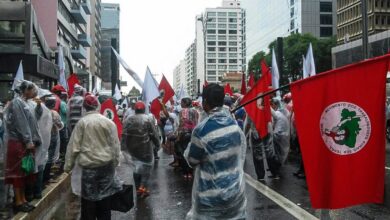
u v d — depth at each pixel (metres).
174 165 13.01
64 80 19.11
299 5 115.12
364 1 18.03
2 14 31.95
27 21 32.19
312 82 3.69
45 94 9.24
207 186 3.89
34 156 6.96
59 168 11.08
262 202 8.30
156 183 10.51
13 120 6.74
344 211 7.62
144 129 8.70
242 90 16.61
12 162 6.82
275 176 10.98
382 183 3.60
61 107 11.36
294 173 11.59
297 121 3.71
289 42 80.12
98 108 5.97
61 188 9.45
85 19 87.12
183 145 10.98
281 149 10.92
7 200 7.72
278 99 11.25
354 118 3.61
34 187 7.71
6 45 32.03
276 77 16.88
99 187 5.75
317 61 76.75
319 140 3.67
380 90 3.57
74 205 8.34
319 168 3.67
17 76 14.23
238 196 3.89
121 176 11.66
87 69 93.19
